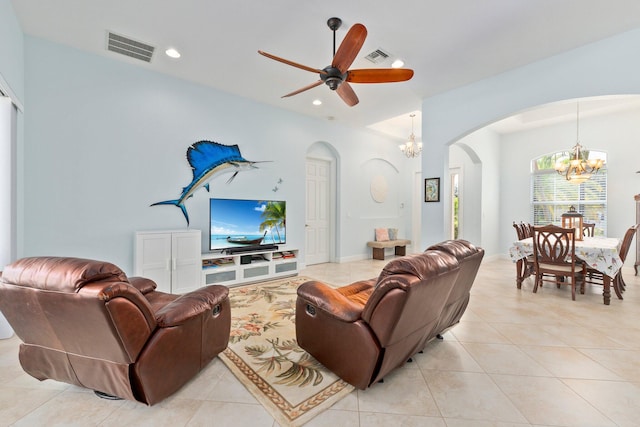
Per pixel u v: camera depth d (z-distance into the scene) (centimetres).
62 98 309
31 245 294
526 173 625
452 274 186
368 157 666
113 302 137
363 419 154
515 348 233
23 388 180
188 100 397
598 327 272
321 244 607
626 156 509
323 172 607
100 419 154
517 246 399
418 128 714
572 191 570
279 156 498
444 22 265
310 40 298
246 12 255
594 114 530
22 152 281
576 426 149
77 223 319
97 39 299
